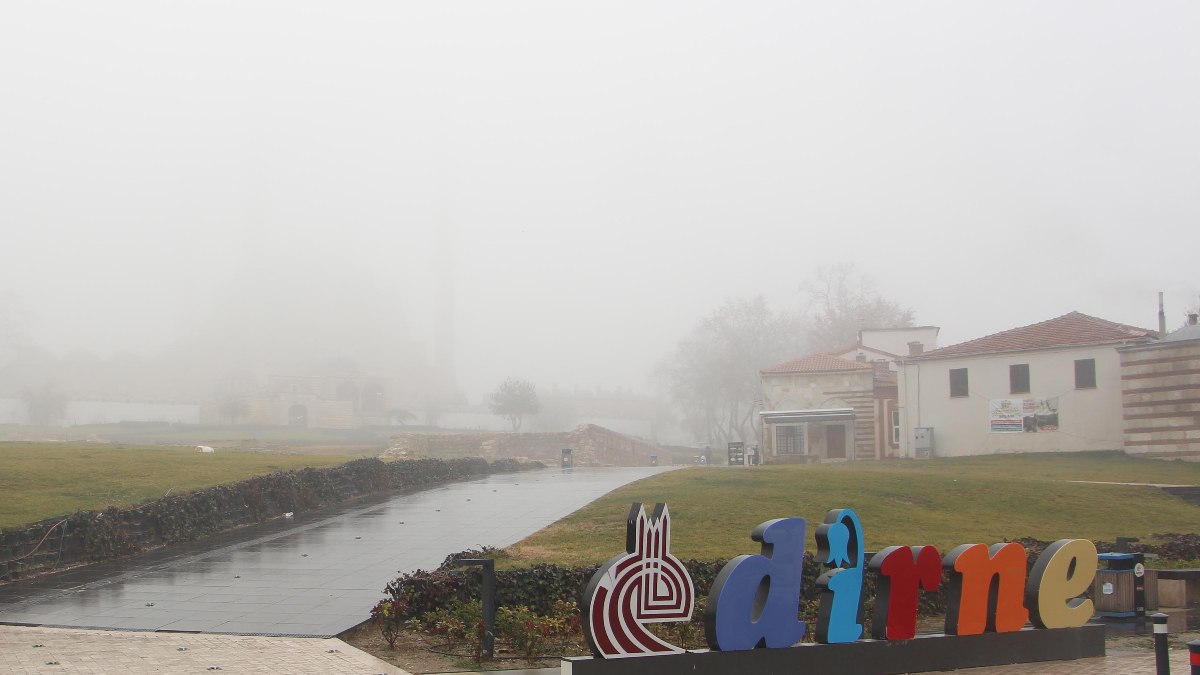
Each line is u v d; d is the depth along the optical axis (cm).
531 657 1277
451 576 1448
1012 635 1416
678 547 2027
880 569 1304
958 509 2802
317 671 1139
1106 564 1903
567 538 2186
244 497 2566
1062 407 4928
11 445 3198
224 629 1402
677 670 1119
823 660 1237
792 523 1228
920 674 1320
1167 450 4397
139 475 2612
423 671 1205
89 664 1158
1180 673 1345
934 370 5416
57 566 1897
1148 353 4494
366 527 2473
